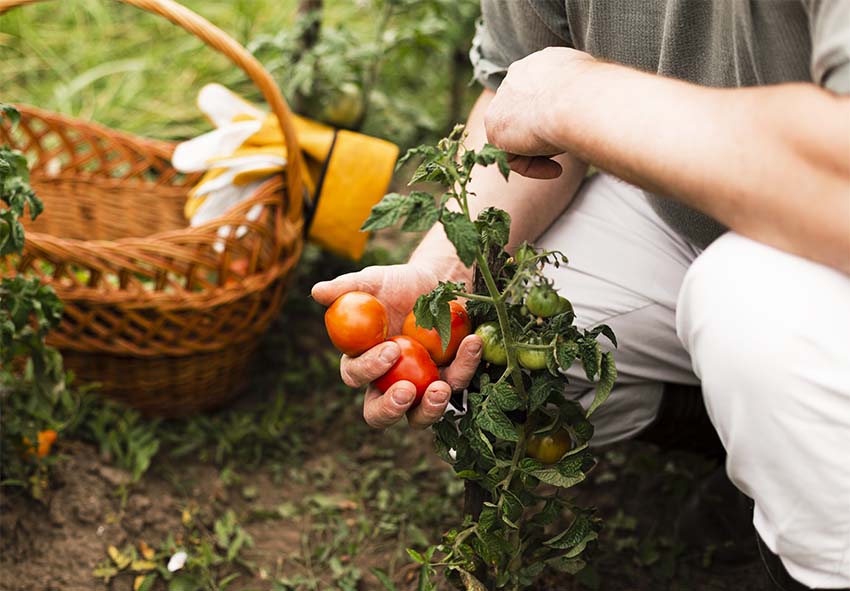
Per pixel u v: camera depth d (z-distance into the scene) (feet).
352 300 4.05
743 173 3.19
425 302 3.83
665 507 6.07
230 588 5.64
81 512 5.77
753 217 3.29
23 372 6.46
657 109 3.34
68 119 7.79
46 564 5.52
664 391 5.17
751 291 3.50
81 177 7.91
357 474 6.57
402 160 3.61
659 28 4.24
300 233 7.00
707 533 5.70
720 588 5.58
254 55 8.41
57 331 6.28
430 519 6.11
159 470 6.38
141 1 6.03
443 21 8.69
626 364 5.04
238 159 6.83
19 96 10.46
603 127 3.43
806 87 3.16
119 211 7.95
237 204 6.74
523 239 5.07
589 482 6.31
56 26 11.52
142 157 8.39
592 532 4.30
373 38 11.09
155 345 6.37
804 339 3.42
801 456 3.54
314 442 6.86
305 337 7.82
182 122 10.42
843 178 3.09
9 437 5.64
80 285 6.19
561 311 3.89
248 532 6.07
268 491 6.43
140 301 6.20
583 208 5.23
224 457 6.65
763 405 3.53
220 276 6.39
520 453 4.13
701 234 4.70
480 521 4.17
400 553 5.89
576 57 3.84
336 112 8.14
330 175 7.06
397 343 4.08
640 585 5.60
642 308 4.97
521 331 3.98
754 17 3.57
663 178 3.33
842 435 3.48
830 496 3.57
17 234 4.89
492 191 4.98
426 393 4.01
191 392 6.76
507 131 3.90
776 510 3.72
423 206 3.45
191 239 6.17
